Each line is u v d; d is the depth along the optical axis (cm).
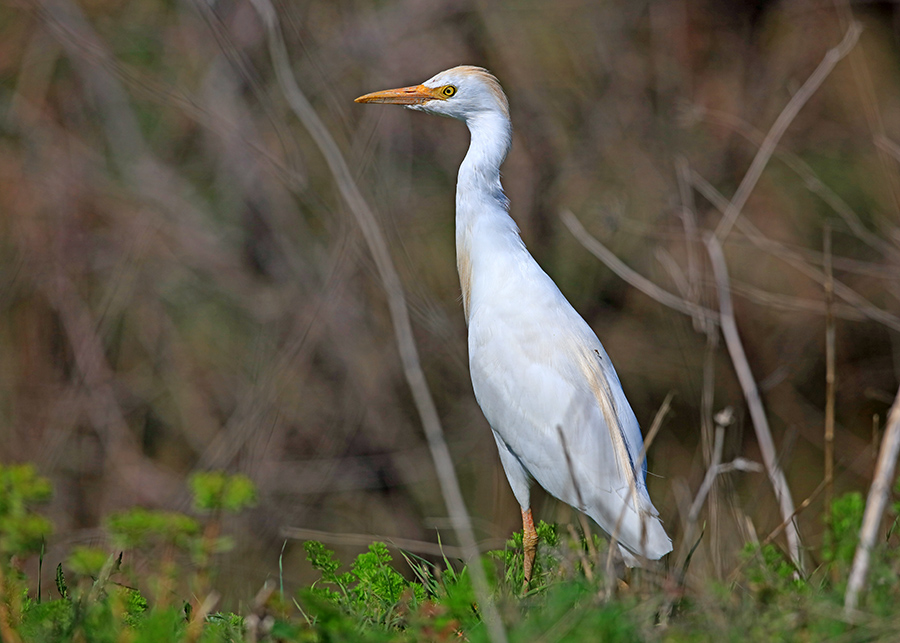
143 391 1527
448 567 603
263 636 471
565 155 1565
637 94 1597
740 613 463
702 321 928
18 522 412
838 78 1570
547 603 500
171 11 1583
